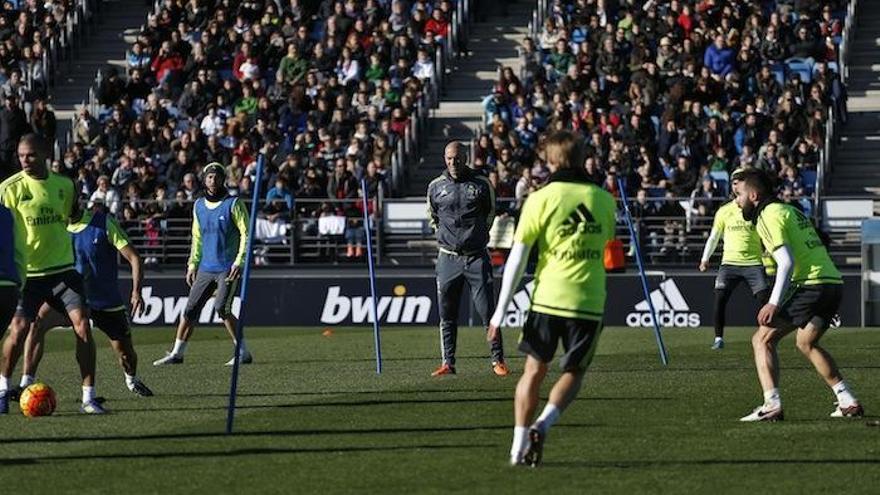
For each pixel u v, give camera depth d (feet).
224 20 132.26
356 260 111.34
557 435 44.29
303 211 113.29
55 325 54.13
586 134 113.50
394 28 128.98
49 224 49.98
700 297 101.04
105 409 51.42
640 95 115.03
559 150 38.29
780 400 51.42
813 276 47.44
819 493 35.06
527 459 38.22
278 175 114.01
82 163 123.75
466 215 63.77
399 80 124.47
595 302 37.65
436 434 44.83
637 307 101.86
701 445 42.27
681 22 121.29
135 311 56.24
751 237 77.05
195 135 119.96
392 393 56.34
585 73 116.98
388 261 112.16
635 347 80.02
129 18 143.95
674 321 101.30
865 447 41.86
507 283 37.91
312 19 132.16
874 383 59.26
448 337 64.39
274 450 41.83
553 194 37.70
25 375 53.72
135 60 134.41
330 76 124.77
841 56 122.62
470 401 53.31
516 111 118.73
